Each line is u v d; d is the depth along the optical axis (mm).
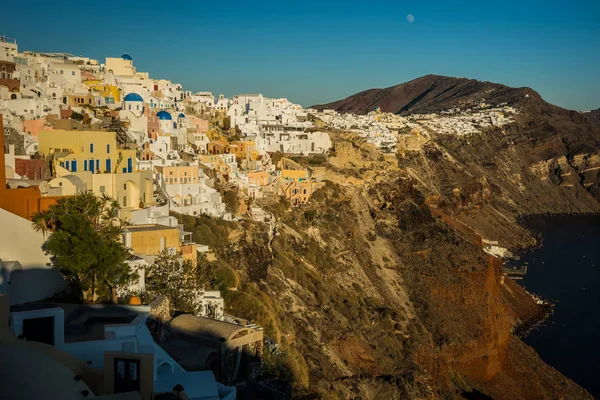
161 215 78625
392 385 92438
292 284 105438
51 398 23219
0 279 37188
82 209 47188
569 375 118938
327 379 80250
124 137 107188
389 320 116688
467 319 129250
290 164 164875
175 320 52938
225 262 89438
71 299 43812
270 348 64375
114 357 27188
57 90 116125
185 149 136000
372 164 193375
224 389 38031
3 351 23672
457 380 113562
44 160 71312
